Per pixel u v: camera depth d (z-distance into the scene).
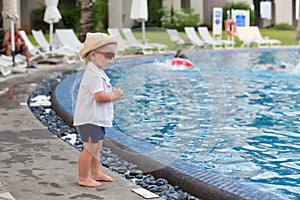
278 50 20.83
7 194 3.64
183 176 4.19
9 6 12.70
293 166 4.88
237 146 5.57
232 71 13.59
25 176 4.11
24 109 7.36
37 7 27.41
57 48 17.05
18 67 12.98
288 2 31.77
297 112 7.66
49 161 4.58
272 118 7.18
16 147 5.09
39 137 5.55
